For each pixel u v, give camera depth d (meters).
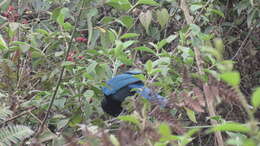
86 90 6.88
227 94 2.56
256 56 11.18
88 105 6.42
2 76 6.38
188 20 6.68
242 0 9.32
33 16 9.34
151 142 2.73
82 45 7.57
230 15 10.84
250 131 1.82
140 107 3.36
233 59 10.58
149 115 3.22
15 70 6.80
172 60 5.83
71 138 2.95
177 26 10.05
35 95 6.70
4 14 7.38
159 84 4.98
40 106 6.29
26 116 6.56
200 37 5.62
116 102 6.34
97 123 6.04
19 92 6.56
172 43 10.20
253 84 10.93
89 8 5.91
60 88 6.45
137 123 2.80
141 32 9.82
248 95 10.80
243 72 10.88
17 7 8.28
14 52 6.95
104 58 7.01
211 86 2.62
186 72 3.31
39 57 6.66
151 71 4.86
